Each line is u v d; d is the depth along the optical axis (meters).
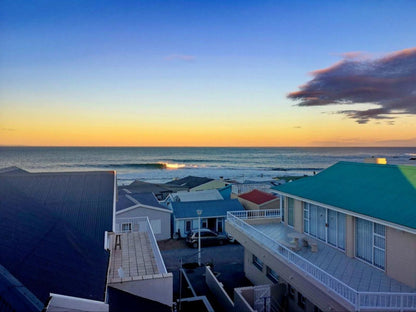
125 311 8.37
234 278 20.30
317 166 135.25
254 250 16.02
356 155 196.38
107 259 9.17
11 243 6.86
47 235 8.30
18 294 4.98
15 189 11.44
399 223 10.70
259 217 20.00
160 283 10.02
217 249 26.97
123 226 26.30
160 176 101.44
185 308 16.12
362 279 11.54
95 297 6.62
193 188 51.50
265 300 14.20
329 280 10.88
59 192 12.88
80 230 10.30
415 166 14.30
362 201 13.30
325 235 15.54
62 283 6.44
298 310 14.38
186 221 30.66
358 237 13.49
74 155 198.75
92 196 12.85
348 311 9.37
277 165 140.62
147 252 13.57
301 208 17.38
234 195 36.00
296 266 12.24
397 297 10.05
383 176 14.80
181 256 25.17
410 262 10.89
